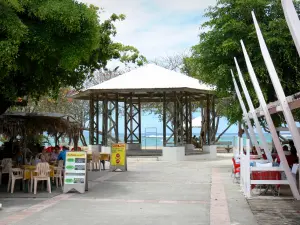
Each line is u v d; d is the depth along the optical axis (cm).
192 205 1073
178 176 1809
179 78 3030
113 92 2981
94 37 1253
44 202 1127
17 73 1306
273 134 1094
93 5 1812
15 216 933
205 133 3388
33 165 1384
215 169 2156
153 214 956
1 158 1770
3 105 1457
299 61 1856
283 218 908
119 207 1049
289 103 845
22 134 1756
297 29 583
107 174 1895
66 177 1303
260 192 1241
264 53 863
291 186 1145
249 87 1891
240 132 2134
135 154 2995
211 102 3416
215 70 1956
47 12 1137
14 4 1068
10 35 1061
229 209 1014
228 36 1942
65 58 1202
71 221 881
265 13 1930
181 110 2912
